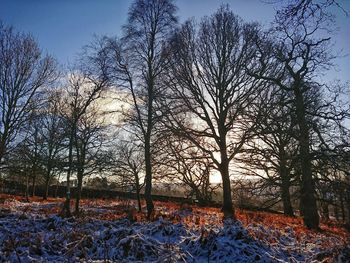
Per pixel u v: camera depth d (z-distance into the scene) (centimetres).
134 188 2834
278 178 2139
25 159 3152
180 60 2383
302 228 1770
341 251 1127
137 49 2161
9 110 2498
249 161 2373
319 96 2203
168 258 983
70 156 1920
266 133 2170
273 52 2194
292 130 1961
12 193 4028
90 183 3775
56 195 4047
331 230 1989
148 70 2192
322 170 1864
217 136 2475
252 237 1167
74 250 1084
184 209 2330
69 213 1764
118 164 2519
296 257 1119
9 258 973
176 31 2266
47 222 1506
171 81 2373
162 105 2312
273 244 1177
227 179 2422
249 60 2364
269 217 2156
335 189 1816
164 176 2758
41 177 4200
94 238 1196
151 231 1341
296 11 686
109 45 2120
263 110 2191
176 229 1348
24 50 2531
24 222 1492
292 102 1984
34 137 3297
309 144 1867
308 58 2016
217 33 2427
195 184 2897
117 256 1049
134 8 2181
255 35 2338
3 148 2523
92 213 1950
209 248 1095
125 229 1238
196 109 2522
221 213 2272
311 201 1908
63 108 2594
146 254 1060
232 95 2450
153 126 2292
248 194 2316
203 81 2512
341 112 1808
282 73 2217
